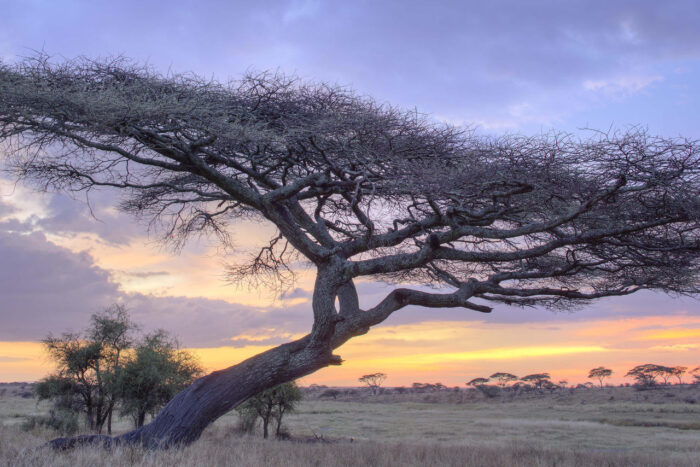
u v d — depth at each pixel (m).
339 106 10.32
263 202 11.00
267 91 10.44
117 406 24.11
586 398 79.31
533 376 100.69
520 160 9.30
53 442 9.69
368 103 10.05
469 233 10.73
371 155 10.30
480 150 9.96
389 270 11.24
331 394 100.81
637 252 11.20
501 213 10.45
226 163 11.16
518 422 44.75
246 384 10.83
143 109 8.89
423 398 91.81
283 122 10.56
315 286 11.27
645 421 43.41
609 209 9.85
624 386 98.12
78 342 23.58
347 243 11.98
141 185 12.00
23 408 41.66
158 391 22.58
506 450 15.59
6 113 8.78
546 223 9.95
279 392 25.41
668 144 8.30
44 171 10.85
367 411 59.56
